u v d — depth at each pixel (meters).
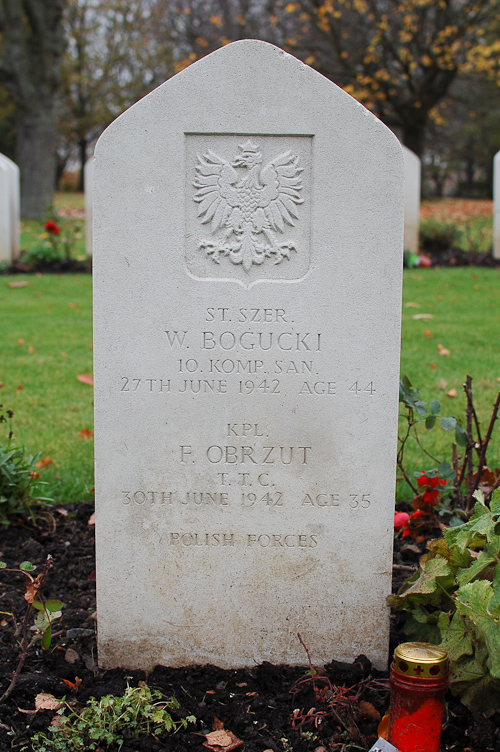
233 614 3.11
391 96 22.73
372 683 2.96
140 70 34.69
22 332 8.90
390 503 3.04
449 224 16.00
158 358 2.99
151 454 3.03
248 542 3.07
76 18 34.78
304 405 3.02
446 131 36.06
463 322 8.98
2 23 22.31
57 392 6.67
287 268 2.99
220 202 2.95
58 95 35.81
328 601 3.10
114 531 3.07
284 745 2.62
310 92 2.89
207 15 26.61
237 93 2.89
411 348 7.86
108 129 2.89
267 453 3.04
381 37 21.36
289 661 3.14
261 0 25.69
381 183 2.91
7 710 2.74
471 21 20.64
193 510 3.06
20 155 22.39
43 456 5.21
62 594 3.66
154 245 2.94
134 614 3.11
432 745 2.50
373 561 3.08
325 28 20.95
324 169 2.92
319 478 3.04
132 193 2.92
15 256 14.06
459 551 2.86
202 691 2.96
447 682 2.54
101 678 3.04
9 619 3.39
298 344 3.00
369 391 3.01
